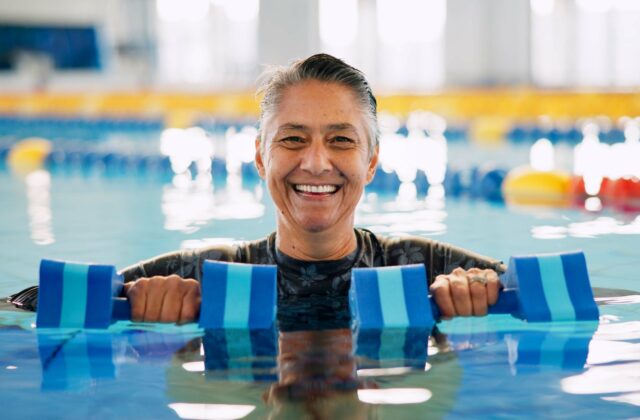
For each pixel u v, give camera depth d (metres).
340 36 21.38
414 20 20.52
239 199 6.03
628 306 2.57
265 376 1.84
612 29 17.91
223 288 2.31
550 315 2.34
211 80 22.98
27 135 13.58
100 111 18.27
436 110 15.47
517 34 17.50
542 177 6.02
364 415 1.58
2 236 4.45
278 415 1.59
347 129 2.18
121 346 2.12
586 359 1.97
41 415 1.62
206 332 2.23
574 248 3.88
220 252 2.54
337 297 2.48
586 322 2.34
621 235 4.22
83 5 23.80
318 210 2.24
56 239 4.34
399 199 5.96
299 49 20.77
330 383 1.79
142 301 2.36
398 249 2.56
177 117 15.30
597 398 1.69
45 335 2.24
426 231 4.48
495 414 1.59
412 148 10.19
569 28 17.95
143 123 14.74
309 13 20.78
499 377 1.83
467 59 17.92
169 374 1.87
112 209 5.54
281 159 2.21
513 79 17.62
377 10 21.11
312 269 2.45
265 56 20.94
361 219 4.98
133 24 23.55
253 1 22.44
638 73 17.89
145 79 23.53
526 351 2.03
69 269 2.34
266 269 2.32
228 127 14.09
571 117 13.56
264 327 2.26
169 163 8.25
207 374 1.86
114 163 8.64
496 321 2.33
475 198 5.95
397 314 2.28
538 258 2.40
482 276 2.43
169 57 23.59
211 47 23.12
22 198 6.22
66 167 8.79
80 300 2.32
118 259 3.78
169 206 5.66
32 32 23.47
